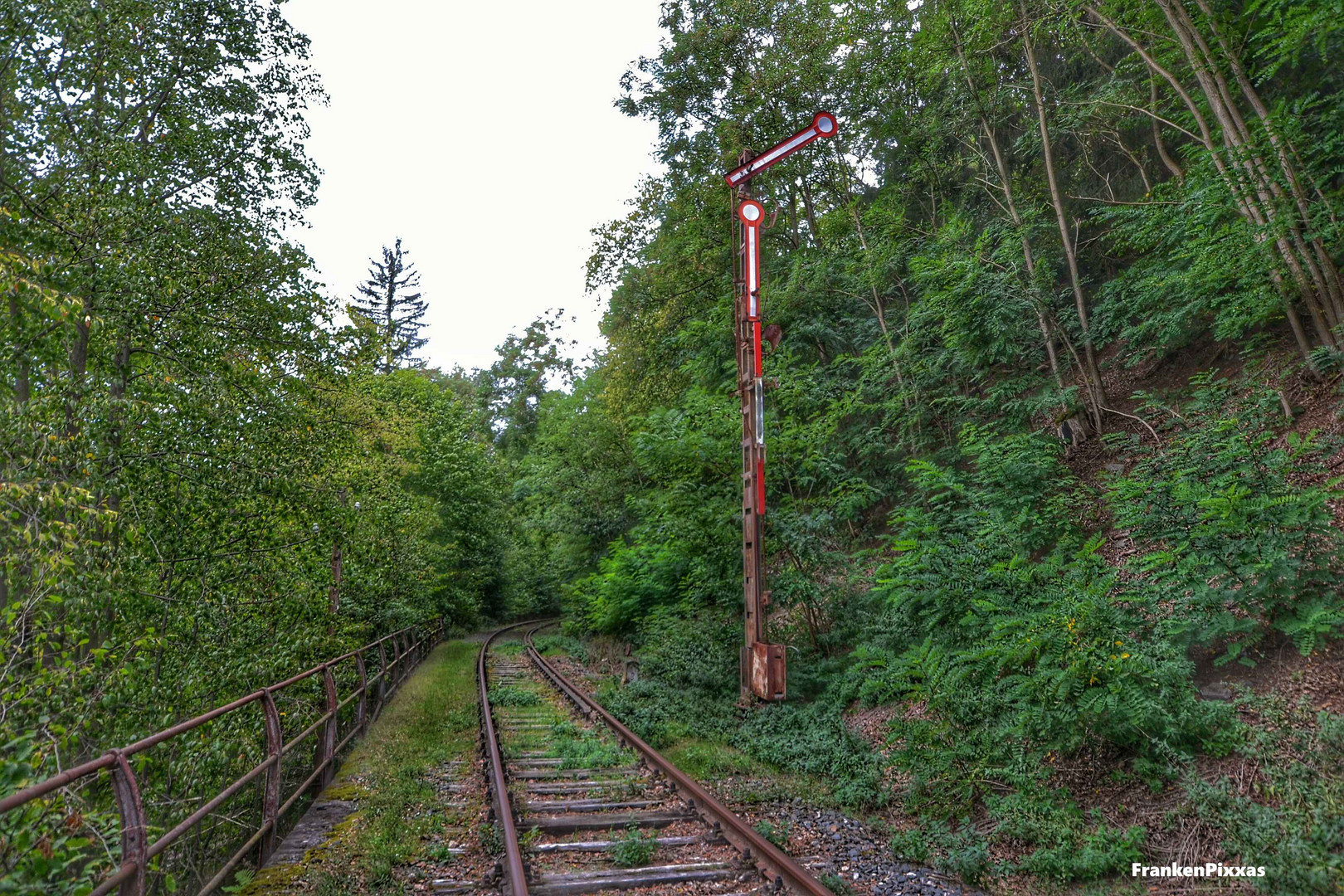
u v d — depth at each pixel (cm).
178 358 888
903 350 1462
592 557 2712
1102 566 789
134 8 891
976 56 1509
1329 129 1056
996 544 896
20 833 326
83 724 578
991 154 1858
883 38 1909
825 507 1257
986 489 1107
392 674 1544
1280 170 963
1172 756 575
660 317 2086
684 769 827
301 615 984
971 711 711
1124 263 1652
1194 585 692
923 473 1100
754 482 810
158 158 935
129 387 863
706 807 639
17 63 831
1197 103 1241
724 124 2030
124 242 828
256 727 771
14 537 611
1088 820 582
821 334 1723
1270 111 1159
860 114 2009
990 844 587
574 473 2508
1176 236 1142
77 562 623
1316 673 607
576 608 2736
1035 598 775
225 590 862
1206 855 491
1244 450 733
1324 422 929
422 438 2889
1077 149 1877
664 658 1420
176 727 403
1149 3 1221
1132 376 1430
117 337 809
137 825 347
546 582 4634
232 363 905
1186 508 742
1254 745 549
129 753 352
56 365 738
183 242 893
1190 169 1121
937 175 1858
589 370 3366
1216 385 1091
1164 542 774
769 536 1145
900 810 689
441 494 3002
